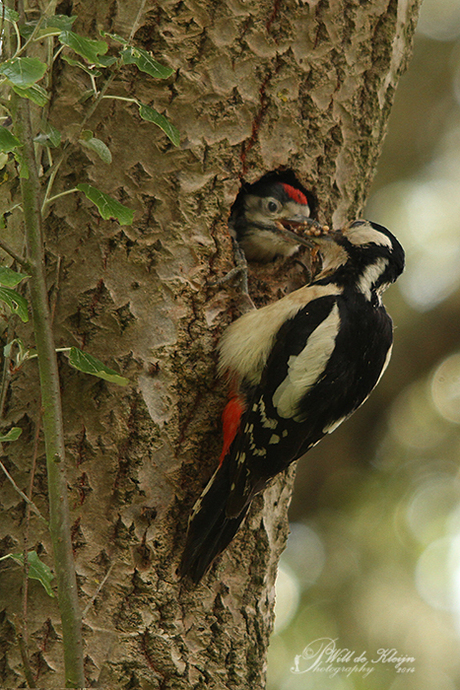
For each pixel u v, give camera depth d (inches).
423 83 718.5
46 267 286.7
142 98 295.9
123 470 285.7
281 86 321.4
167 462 293.0
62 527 225.6
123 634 279.4
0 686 269.4
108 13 291.6
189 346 299.4
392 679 567.2
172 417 294.7
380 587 609.6
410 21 367.9
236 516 288.8
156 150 296.4
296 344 309.3
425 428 677.9
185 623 290.5
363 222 347.6
